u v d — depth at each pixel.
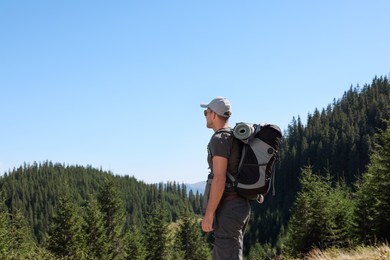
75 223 48.53
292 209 39.72
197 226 69.56
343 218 37.09
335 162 171.50
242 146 3.62
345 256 10.23
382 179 28.66
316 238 36.59
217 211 3.65
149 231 59.97
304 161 178.38
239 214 3.59
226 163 3.55
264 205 149.62
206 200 3.72
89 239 51.19
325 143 181.50
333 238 36.00
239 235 3.68
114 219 58.72
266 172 3.55
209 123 3.90
